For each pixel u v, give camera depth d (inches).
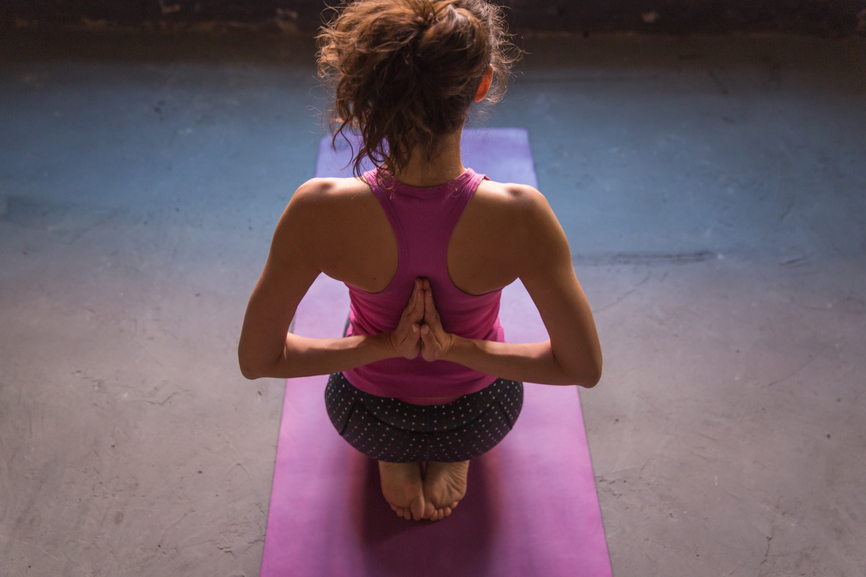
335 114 36.2
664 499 67.4
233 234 94.0
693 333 82.6
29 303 83.7
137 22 129.4
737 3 128.0
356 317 49.7
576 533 62.1
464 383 51.1
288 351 46.3
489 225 38.4
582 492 65.0
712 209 98.8
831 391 76.6
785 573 62.4
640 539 64.4
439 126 34.1
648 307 85.5
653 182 103.3
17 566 61.6
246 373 47.0
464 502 63.9
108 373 77.0
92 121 110.9
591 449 71.3
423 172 37.0
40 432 71.3
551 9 129.1
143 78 120.0
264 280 41.9
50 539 63.4
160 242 92.3
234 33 130.6
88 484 67.4
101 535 63.8
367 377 51.0
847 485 68.4
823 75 123.3
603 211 98.5
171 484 67.7
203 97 116.9
